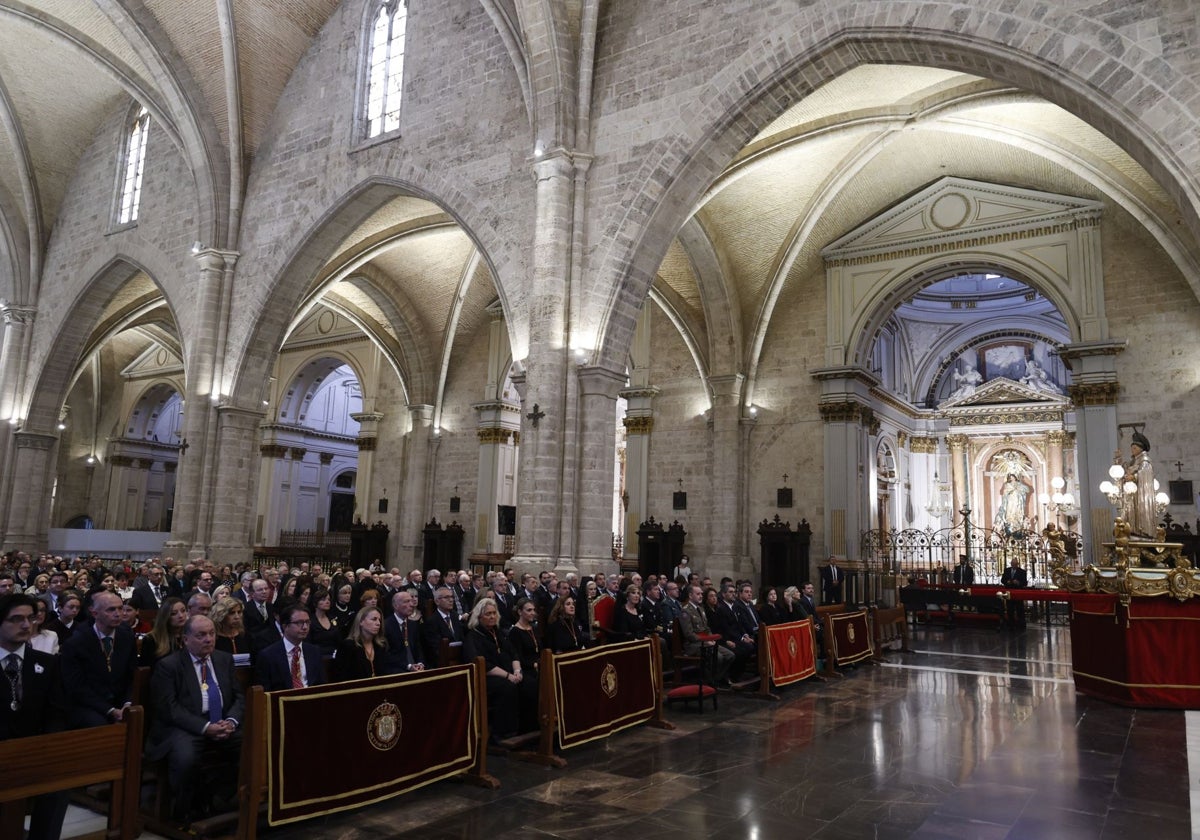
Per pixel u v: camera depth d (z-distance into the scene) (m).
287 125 21.88
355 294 30.27
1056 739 9.27
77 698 6.21
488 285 29.17
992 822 6.51
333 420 41.88
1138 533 13.77
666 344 27.39
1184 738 9.36
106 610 6.54
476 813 6.62
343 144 20.44
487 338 30.45
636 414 27.41
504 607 12.11
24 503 26.94
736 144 14.98
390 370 33.38
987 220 22.36
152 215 24.97
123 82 22.20
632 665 9.50
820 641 13.96
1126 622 11.15
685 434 26.59
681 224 15.55
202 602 7.83
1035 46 11.47
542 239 15.45
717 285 24.16
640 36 15.64
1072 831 6.33
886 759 8.35
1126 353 20.20
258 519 35.97
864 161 21.08
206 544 20.92
